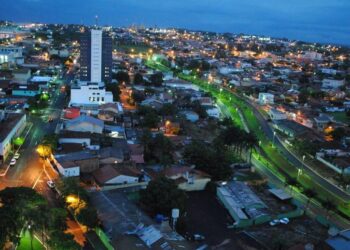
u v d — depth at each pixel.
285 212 109.06
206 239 92.81
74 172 114.56
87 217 86.88
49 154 127.44
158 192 99.62
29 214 79.19
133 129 170.00
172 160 132.75
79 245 75.50
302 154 162.38
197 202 112.12
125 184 112.19
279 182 133.25
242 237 95.31
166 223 91.62
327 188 132.75
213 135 177.12
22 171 117.94
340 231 96.81
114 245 80.00
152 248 79.31
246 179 130.38
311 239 96.31
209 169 126.44
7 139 128.88
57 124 167.50
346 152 160.38
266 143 177.75
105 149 133.00
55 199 101.56
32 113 182.00
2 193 84.81
